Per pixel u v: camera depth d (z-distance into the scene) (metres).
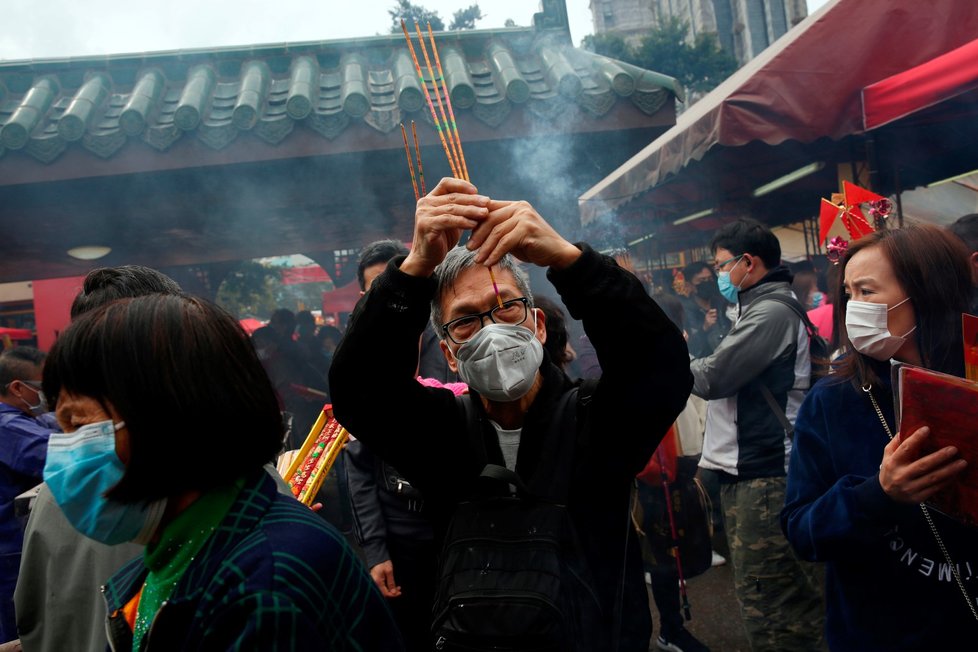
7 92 4.16
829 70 3.90
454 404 1.51
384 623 1.02
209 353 0.90
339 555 0.94
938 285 1.37
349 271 12.16
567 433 1.38
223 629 0.81
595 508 1.35
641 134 3.95
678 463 2.92
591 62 3.95
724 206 7.14
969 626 1.32
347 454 2.26
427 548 2.12
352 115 3.69
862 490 1.30
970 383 1.10
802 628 2.44
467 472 1.42
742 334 2.48
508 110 3.72
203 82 4.07
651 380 1.28
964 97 3.71
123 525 0.91
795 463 1.61
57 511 1.46
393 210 6.36
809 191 7.01
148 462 0.87
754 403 2.52
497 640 1.19
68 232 5.77
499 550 1.26
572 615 1.21
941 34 3.89
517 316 1.37
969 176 5.21
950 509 1.19
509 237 1.20
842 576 1.47
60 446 0.91
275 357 5.41
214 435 0.89
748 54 32.44
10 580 2.55
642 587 1.43
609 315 1.24
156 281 1.64
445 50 4.31
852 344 1.46
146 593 0.95
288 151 3.73
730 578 3.91
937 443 1.15
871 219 2.28
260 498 0.95
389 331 1.30
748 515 2.49
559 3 4.20
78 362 0.90
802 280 5.29
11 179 3.63
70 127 3.59
